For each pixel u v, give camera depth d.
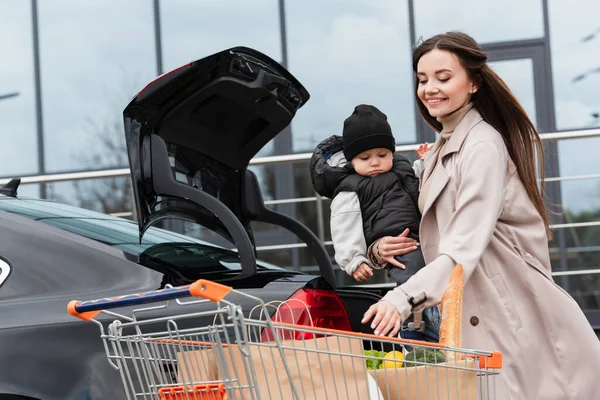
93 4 11.59
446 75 3.66
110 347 3.64
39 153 11.59
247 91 4.10
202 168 4.33
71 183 11.25
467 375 2.94
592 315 9.03
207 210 4.22
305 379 2.87
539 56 10.65
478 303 3.57
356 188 4.25
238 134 4.36
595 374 3.62
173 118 4.03
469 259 3.41
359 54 11.11
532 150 3.74
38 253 3.95
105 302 2.92
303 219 9.54
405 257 4.15
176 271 3.93
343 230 4.24
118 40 11.56
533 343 3.59
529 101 10.66
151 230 4.56
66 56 11.60
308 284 3.85
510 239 3.66
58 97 11.60
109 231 4.25
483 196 3.53
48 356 3.63
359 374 2.87
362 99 11.09
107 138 11.56
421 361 3.06
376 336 2.89
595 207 9.45
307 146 11.10
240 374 2.88
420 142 10.97
